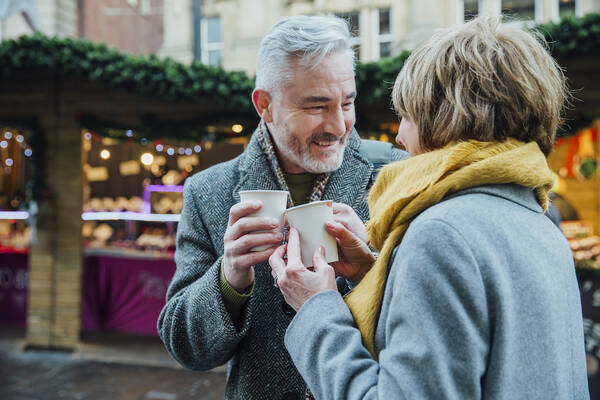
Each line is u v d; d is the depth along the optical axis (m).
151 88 4.27
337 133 1.19
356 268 1.08
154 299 5.12
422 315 0.71
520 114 0.81
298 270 0.92
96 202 6.86
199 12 6.53
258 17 8.39
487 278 0.72
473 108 0.82
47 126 5.02
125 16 7.20
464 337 0.69
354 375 0.77
